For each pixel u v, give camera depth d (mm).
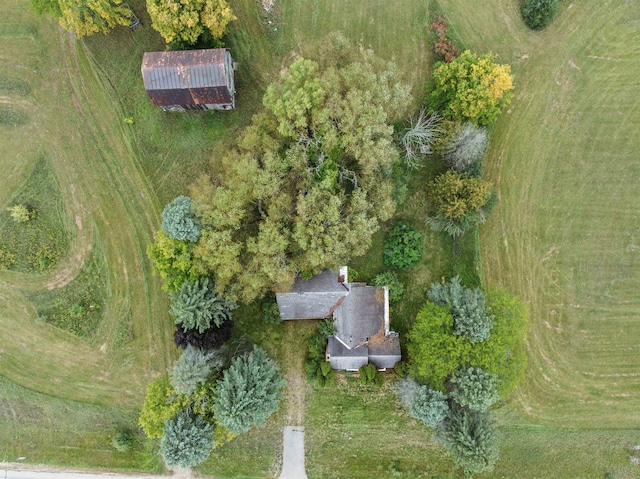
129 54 40031
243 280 33688
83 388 40812
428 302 35719
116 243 40531
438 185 37000
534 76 40625
